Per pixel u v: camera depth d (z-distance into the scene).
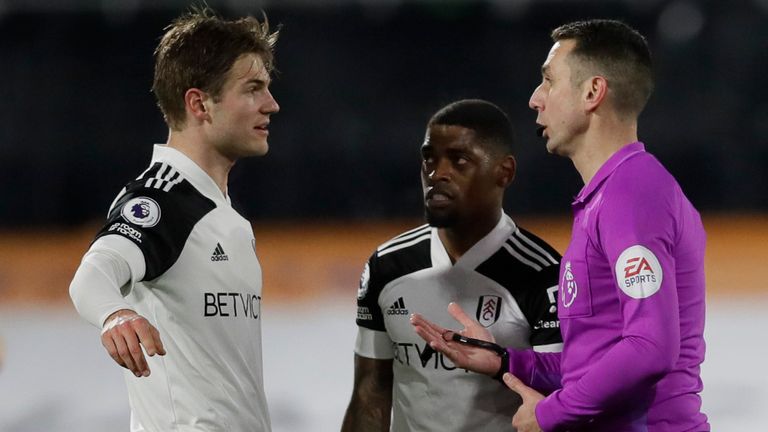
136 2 35.78
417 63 36.91
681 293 9.62
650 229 9.22
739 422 23.61
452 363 11.68
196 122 10.63
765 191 35.09
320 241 31.20
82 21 36.53
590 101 10.02
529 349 11.56
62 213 35.78
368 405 12.54
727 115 35.75
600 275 9.62
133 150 36.25
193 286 10.17
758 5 36.34
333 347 26.42
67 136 36.28
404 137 36.09
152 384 10.27
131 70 36.69
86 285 9.09
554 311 11.39
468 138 11.34
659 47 36.50
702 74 36.25
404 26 36.97
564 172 34.34
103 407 24.86
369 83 36.84
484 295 11.68
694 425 9.70
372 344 12.43
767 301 28.73
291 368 25.59
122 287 9.65
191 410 10.19
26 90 36.47
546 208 34.19
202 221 10.31
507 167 11.61
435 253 11.91
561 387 10.91
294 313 29.23
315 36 36.75
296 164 35.69
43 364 26.30
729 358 25.28
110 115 36.50
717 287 29.27
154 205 10.02
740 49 36.25
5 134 36.12
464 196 11.37
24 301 31.03
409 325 11.92
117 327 8.68
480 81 36.84
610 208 9.42
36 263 31.56
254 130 10.73
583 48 10.06
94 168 36.03
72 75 36.66
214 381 10.26
